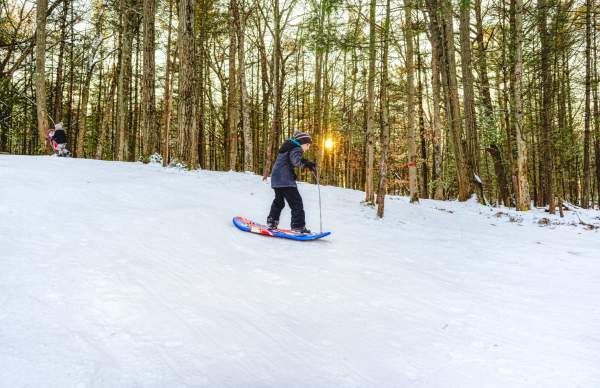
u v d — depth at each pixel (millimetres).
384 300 3924
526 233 10086
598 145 23656
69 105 27109
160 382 2213
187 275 4027
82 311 2969
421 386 2420
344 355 2752
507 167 21188
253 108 29984
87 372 2225
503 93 17609
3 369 2166
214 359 2533
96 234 4973
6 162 9781
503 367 2701
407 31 11914
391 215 10469
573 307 4027
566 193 29281
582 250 7562
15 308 2887
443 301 4031
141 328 2830
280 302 3625
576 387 2467
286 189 6469
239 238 5844
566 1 15820
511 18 14836
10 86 22938
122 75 21172
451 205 14891
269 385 2305
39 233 4738
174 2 18516
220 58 28422
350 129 25078
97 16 23234
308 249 5812
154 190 8305
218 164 39062
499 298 4246
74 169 10031
